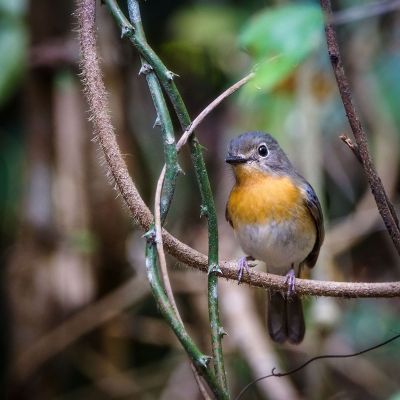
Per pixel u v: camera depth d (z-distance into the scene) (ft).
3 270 37.65
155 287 16.38
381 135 35.29
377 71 35.91
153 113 36.22
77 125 33.19
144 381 36.76
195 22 38.14
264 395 35.04
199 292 35.27
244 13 38.22
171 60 38.73
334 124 36.24
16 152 38.01
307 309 35.22
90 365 35.27
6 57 33.40
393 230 17.56
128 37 17.74
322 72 35.12
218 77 38.17
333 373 36.06
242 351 32.45
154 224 16.93
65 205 32.91
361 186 36.96
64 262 33.12
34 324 32.94
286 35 22.88
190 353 15.71
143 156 35.50
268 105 34.99
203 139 37.29
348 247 36.19
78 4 18.21
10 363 33.55
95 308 33.63
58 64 33.19
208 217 17.46
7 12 33.71
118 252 33.24
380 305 37.88
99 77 17.94
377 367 36.63
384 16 36.27
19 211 34.91
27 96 33.71
